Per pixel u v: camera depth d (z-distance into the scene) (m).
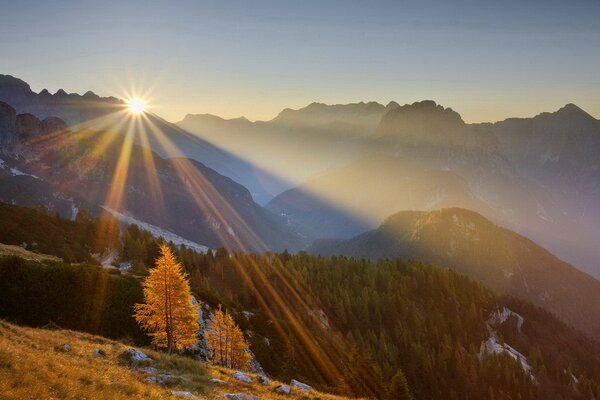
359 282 153.62
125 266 116.69
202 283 105.69
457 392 105.69
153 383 28.02
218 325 57.03
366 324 125.19
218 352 57.06
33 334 32.50
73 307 56.75
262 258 147.50
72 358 27.70
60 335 36.25
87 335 39.72
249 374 40.81
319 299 131.38
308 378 76.69
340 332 117.56
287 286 131.50
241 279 125.31
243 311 93.88
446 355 114.19
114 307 60.34
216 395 28.95
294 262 157.38
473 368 108.69
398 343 117.81
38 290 56.28
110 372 26.84
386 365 96.62
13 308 52.59
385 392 67.06
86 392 20.36
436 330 125.56
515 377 111.38
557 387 120.38
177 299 44.09
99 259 118.38
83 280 61.69
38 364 21.75
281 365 74.19
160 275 44.09
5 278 55.81
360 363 69.25
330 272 154.50
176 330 44.72
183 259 127.50
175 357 38.69
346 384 67.94
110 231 134.50
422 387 103.94
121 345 38.00
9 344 24.61
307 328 103.25
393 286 151.75
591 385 124.25
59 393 19.16
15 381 18.56
